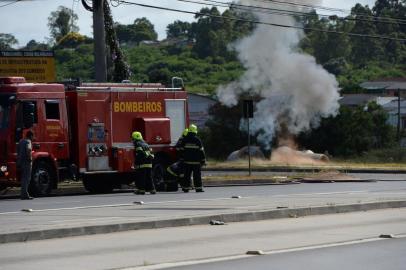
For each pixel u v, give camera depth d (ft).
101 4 121.39
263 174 154.71
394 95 435.12
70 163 104.99
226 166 188.75
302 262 48.16
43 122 101.09
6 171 97.76
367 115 269.85
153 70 447.83
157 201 87.56
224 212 70.08
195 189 106.32
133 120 110.73
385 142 277.64
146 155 102.83
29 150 94.84
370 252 52.29
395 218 72.74
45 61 142.20
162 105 114.11
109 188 113.50
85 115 105.91
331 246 54.75
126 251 51.96
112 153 108.27
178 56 505.25
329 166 191.21
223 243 55.98
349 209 78.13
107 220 64.28
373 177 152.87
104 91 107.96
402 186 119.96
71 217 67.92
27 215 70.23
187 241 56.80
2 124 98.53
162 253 51.29
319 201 84.64
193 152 105.91
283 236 59.93
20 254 50.52
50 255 50.16
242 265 46.88
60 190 111.14
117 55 146.51
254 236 59.77
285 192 104.06
